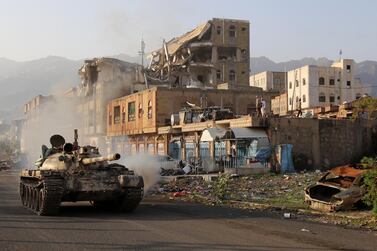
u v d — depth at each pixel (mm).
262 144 32250
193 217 13961
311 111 42406
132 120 52562
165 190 24141
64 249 9125
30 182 16703
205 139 34625
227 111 38406
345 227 12516
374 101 21688
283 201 18609
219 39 74500
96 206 17172
